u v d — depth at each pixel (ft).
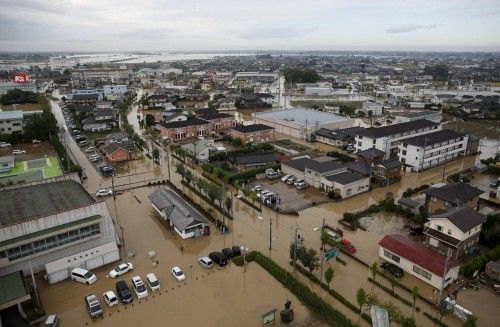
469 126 380.58
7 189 159.43
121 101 515.09
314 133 319.68
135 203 193.06
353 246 143.02
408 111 452.76
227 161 255.09
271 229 161.89
